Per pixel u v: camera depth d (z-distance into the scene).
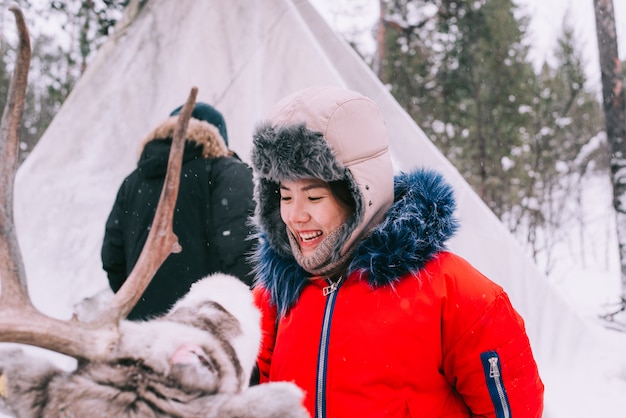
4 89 13.30
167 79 4.45
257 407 1.00
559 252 12.77
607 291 9.62
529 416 1.56
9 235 1.07
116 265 3.01
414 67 13.01
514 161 12.21
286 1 4.49
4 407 1.02
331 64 4.40
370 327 1.54
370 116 1.59
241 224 2.70
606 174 14.94
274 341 1.79
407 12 12.95
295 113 1.58
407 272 1.56
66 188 4.27
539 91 13.03
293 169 1.56
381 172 1.58
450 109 12.77
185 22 4.52
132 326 1.09
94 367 1.02
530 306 4.25
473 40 12.61
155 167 2.84
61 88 10.82
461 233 4.19
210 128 2.86
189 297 1.29
